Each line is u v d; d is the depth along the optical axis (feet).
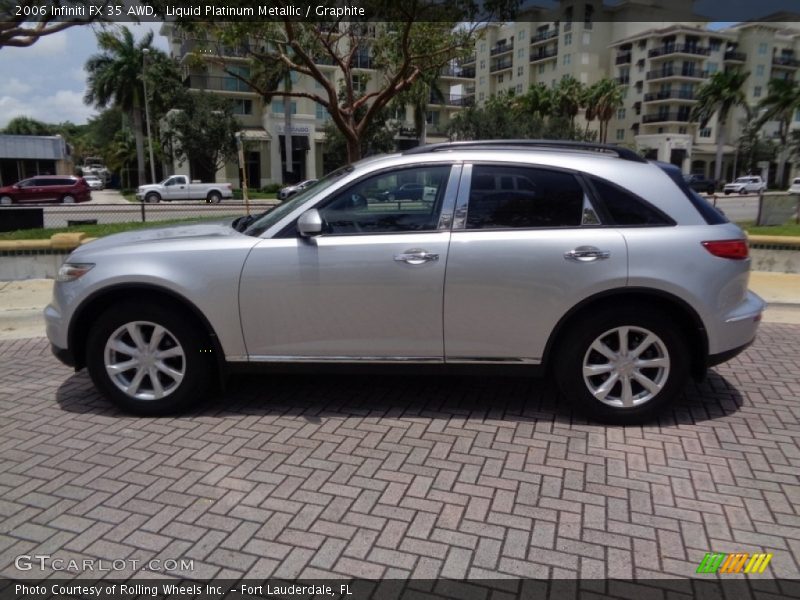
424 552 9.47
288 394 15.76
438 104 183.83
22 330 22.54
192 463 12.22
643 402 13.62
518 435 13.39
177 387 14.23
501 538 9.80
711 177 249.96
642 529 10.03
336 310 13.56
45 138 142.72
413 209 13.69
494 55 272.92
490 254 13.19
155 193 113.50
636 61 235.20
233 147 132.67
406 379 16.78
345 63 39.58
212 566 9.18
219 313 13.66
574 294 13.15
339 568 9.12
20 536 9.90
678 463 12.16
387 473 11.79
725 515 10.42
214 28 32.81
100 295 13.85
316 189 14.56
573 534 9.90
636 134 241.35
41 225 39.32
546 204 13.50
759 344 20.33
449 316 13.44
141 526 10.15
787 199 49.47
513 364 13.74
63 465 12.17
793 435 13.41
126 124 185.68
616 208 13.42
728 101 199.72
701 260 13.10
